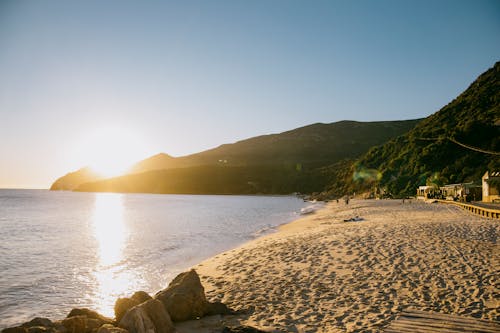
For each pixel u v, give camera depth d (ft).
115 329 21.06
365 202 227.20
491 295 29.04
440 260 41.37
